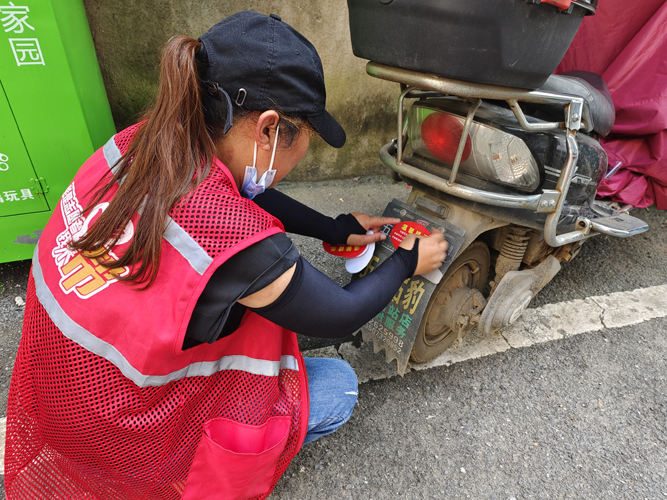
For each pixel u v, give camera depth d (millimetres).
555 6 923
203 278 740
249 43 739
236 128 804
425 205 1491
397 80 1091
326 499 1396
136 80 2508
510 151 1267
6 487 1010
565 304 2230
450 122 1306
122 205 753
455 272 1684
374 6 987
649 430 1668
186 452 977
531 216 1446
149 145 746
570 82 1762
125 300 778
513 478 1486
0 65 1689
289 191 2988
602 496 1451
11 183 1916
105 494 1004
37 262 912
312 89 826
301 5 2496
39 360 867
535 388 1799
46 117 1839
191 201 754
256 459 978
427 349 1753
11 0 1596
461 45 924
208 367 947
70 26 1912
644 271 2500
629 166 2838
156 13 2348
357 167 3143
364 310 979
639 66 2684
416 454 1535
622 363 1935
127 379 840
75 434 868
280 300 830
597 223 1705
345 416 1299
